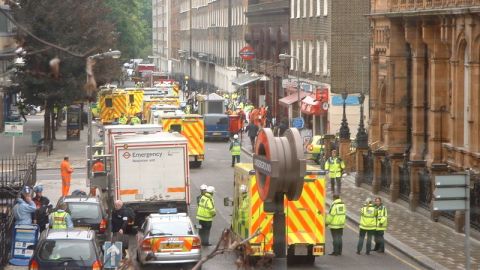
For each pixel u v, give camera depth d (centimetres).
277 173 2719
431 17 8175
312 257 5622
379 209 5997
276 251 2791
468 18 7456
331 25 12525
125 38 18250
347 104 12194
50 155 11831
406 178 8206
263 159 2798
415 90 8550
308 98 13350
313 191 5397
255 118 14625
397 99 9019
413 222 7338
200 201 6141
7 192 7081
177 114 11431
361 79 12294
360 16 12388
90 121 8225
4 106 14225
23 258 5488
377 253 6047
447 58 8200
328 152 10831
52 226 5594
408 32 8681
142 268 5322
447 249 6147
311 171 5409
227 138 14925
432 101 8188
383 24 9575
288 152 2736
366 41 12300
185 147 6769
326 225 6059
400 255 6006
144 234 5362
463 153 7581
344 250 6147
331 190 8638
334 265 5581
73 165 10950
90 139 8244
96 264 4675
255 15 18900
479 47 7369
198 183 9706
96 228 6091
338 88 12400
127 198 6712
